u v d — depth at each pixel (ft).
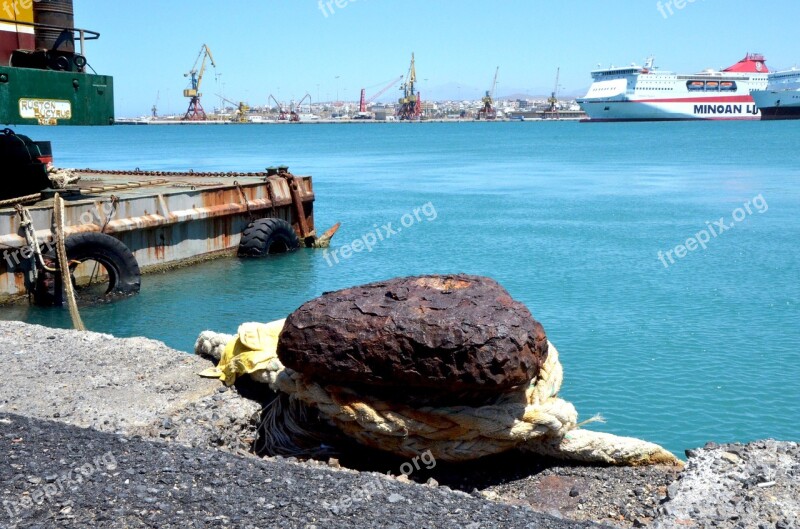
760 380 40.34
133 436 19.08
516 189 166.81
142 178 97.04
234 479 16.51
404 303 20.17
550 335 49.55
